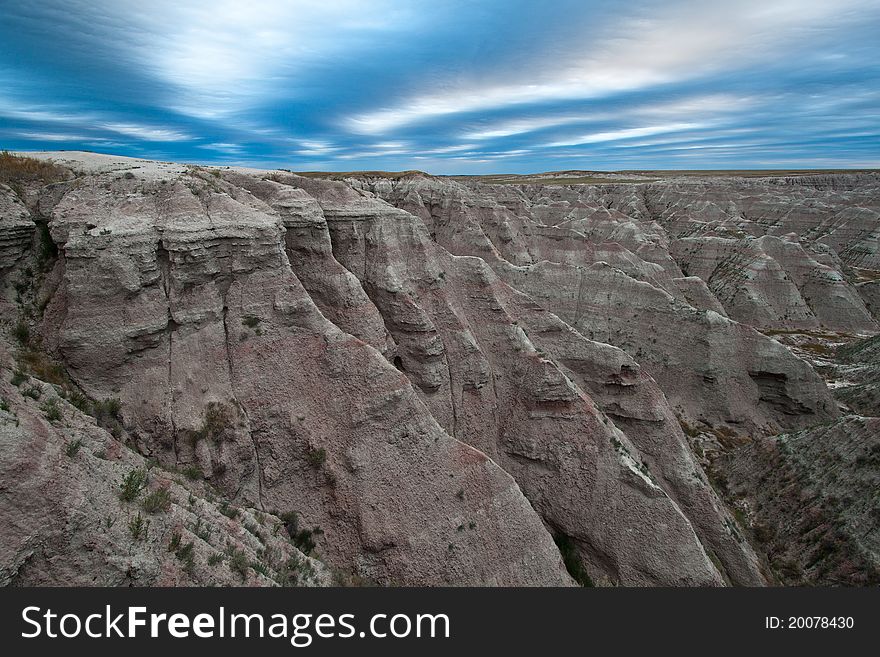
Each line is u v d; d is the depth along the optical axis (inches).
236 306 984.9
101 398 836.6
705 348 1812.3
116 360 847.7
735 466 1549.0
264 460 941.2
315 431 965.8
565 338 1562.5
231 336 971.3
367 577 886.4
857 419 1304.1
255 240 992.2
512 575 966.4
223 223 966.4
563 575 1016.9
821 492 1258.0
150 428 845.2
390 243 1391.5
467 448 1042.1
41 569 448.8
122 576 483.2
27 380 700.7
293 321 1026.7
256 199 1128.8
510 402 1355.8
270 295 1012.5
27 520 451.5
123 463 661.9
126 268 851.4
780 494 1353.3
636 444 1462.8
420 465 982.4
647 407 1467.8
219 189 1085.8
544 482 1258.6
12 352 796.6
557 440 1268.5
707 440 1711.4
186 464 848.9
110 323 848.3
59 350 847.1
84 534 478.6
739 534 1279.5
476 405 1337.4
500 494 1018.1
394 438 981.2
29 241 920.9
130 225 880.3
